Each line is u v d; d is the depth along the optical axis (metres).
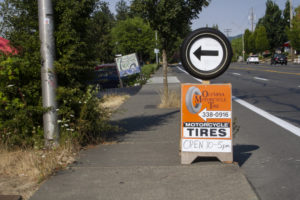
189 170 4.85
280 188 4.26
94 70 6.93
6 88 6.02
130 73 21.30
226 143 5.10
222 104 5.10
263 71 34.16
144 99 14.79
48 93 5.98
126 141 6.98
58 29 6.30
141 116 10.29
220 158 5.10
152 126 8.63
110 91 18.52
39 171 4.77
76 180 4.52
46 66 5.97
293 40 51.22
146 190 4.14
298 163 5.26
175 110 11.27
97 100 6.78
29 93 6.14
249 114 10.14
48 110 5.96
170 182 4.39
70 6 6.33
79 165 5.18
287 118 9.24
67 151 5.79
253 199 3.82
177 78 29.14
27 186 4.35
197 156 5.12
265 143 6.63
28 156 5.37
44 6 5.94
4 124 6.03
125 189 4.19
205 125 5.12
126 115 10.55
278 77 25.03
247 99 13.83
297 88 17.08
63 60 6.12
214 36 5.12
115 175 4.70
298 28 50.66
